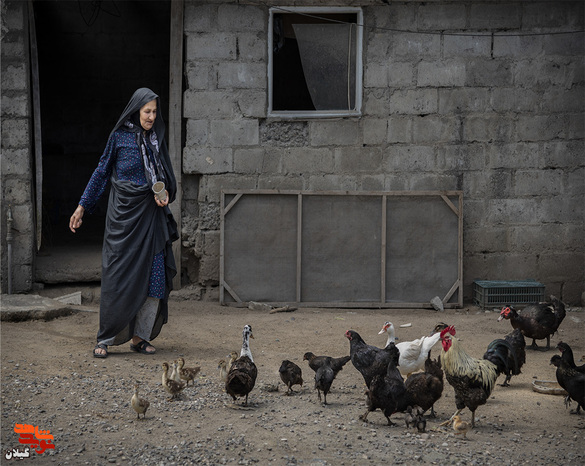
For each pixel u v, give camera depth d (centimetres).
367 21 1305
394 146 1320
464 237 1338
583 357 1020
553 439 722
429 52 1311
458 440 712
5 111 1266
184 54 1333
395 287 1313
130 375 898
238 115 1305
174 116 1312
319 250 1305
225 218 1291
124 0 1922
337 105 1338
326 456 667
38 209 1339
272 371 931
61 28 1911
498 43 1313
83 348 1009
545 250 1349
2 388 829
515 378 934
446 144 1322
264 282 1301
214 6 1291
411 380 743
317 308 1302
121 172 979
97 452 667
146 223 980
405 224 1308
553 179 1341
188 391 848
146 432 718
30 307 1160
